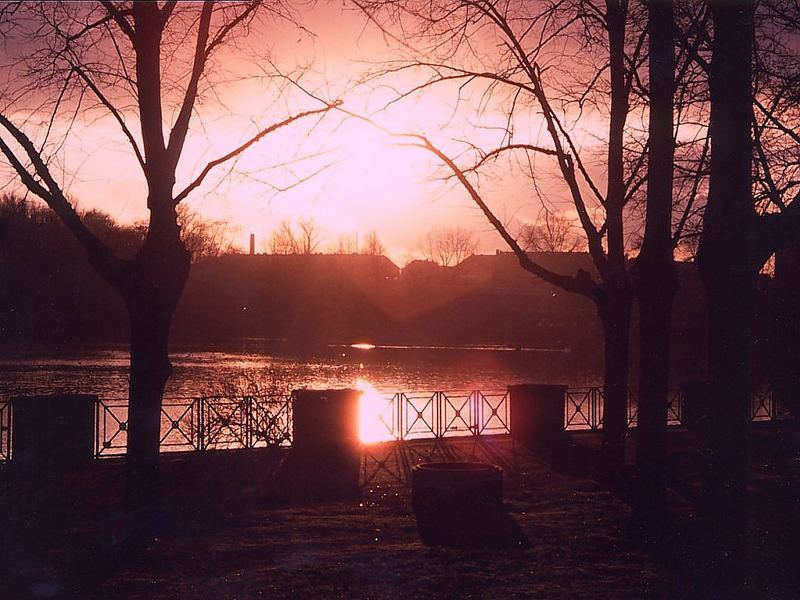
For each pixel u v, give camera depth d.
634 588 7.91
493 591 7.70
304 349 65.06
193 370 39.31
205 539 9.70
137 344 10.31
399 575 8.16
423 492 10.06
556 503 12.24
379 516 11.23
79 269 44.78
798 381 22.84
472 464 10.62
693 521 10.62
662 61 10.89
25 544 9.25
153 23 10.27
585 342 56.84
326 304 82.38
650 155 10.97
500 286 87.88
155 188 10.38
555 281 13.09
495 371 46.16
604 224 15.15
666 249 10.88
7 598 7.39
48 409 14.16
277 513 11.33
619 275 13.45
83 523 10.31
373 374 42.34
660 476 10.77
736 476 10.54
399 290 87.06
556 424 18.17
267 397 17.27
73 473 13.64
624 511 11.61
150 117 10.35
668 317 10.93
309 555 8.94
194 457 15.23
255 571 8.28
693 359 36.22
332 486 13.20
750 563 8.81
